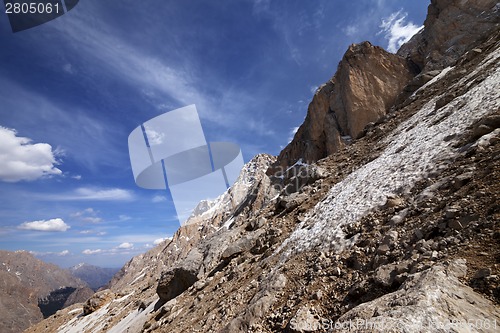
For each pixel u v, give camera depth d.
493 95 12.33
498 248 5.12
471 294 4.31
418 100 28.52
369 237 9.41
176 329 14.31
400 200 10.34
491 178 7.30
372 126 32.41
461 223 6.54
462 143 10.75
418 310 3.97
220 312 12.34
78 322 55.62
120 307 47.84
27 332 68.12
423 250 6.62
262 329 8.41
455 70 27.38
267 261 14.62
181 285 23.91
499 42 22.67
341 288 7.97
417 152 13.38
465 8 40.00
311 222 15.26
